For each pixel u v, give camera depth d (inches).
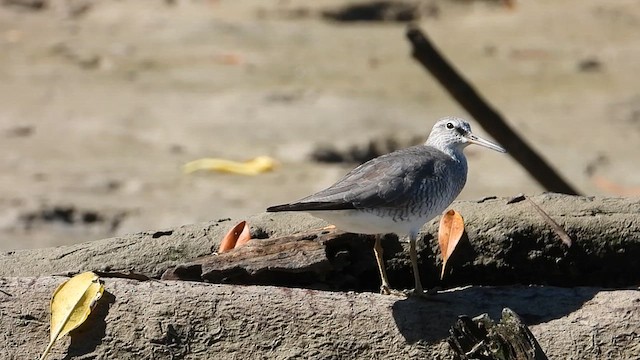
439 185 309.7
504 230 320.2
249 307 289.3
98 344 286.4
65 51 883.4
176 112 738.8
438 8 1051.9
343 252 317.1
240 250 312.2
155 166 644.1
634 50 925.8
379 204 297.3
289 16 1019.3
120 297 291.0
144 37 934.4
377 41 956.0
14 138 681.6
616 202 327.3
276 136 693.3
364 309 290.5
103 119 722.2
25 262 324.5
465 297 299.0
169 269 310.7
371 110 738.8
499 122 436.1
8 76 811.4
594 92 819.4
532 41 956.6
